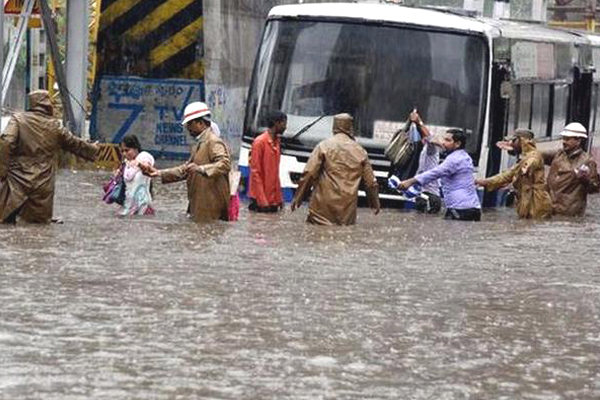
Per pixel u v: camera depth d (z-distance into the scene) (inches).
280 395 759.1
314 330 942.4
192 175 1611.7
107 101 2586.1
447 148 1813.5
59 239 1387.8
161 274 1169.4
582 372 842.2
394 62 1998.0
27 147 1501.0
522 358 876.6
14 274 1147.3
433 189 1898.4
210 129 1624.0
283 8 2036.2
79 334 905.5
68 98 2481.5
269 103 2011.6
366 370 826.8
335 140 1643.7
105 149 2448.3
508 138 2006.6
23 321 944.3
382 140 1987.0
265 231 1537.9
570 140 1967.3
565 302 1099.9
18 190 1503.4
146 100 2571.4
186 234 1472.7
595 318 1028.5
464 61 1998.0
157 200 1925.4
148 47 2568.9
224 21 2655.0
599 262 1370.6
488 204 2078.0
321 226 1622.8
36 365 815.1
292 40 2014.0
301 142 1987.0
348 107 1994.3
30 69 3169.3
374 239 1504.7
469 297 1109.7
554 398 773.9
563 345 922.1
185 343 885.8
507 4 2379.4
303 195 1648.6
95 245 1348.4
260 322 964.6
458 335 944.3
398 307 1047.6
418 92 1993.1
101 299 1036.5
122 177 1668.3
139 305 1015.0
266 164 1811.0
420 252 1398.9
